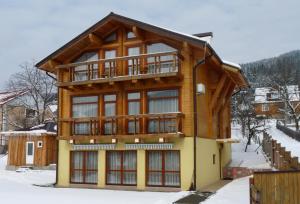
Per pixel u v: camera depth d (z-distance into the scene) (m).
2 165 37.19
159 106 19.80
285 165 19.97
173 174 19.14
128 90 20.53
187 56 19.53
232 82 25.19
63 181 21.66
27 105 47.28
